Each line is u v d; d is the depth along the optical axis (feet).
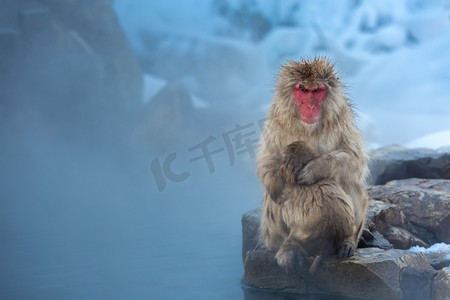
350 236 30.99
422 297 29.22
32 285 32.71
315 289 31.32
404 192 40.81
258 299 30.45
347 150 31.14
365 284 29.94
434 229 39.17
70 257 39.24
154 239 44.34
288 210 30.55
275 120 31.78
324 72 30.94
